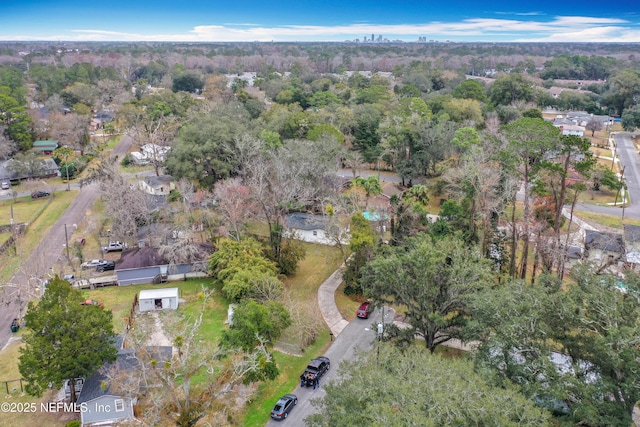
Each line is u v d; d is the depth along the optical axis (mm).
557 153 45250
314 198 64625
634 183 82375
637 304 27438
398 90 140125
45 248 60438
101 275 54031
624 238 53531
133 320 44719
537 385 25672
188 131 74375
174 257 52094
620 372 25797
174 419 29141
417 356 25781
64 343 31453
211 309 47312
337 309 47312
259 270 46406
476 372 27234
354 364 27438
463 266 35688
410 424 19969
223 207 56125
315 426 25828
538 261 50000
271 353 39781
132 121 107875
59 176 89562
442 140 79812
